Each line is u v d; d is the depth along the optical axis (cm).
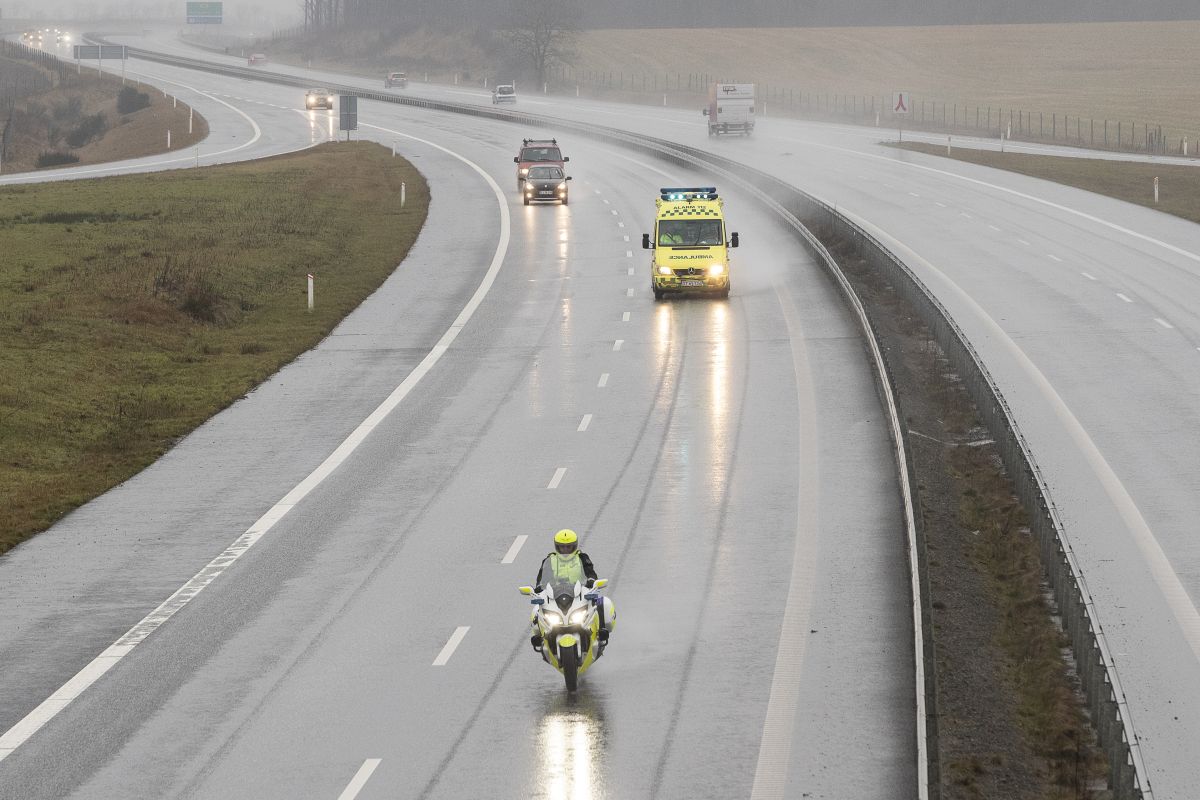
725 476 8912
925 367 12031
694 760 5044
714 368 12175
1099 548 7531
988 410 9938
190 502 8712
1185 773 5103
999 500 8406
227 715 5522
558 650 5603
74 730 5412
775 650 6094
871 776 4884
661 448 9650
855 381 11488
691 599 6762
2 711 5612
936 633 6344
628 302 15625
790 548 7481
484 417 10725
